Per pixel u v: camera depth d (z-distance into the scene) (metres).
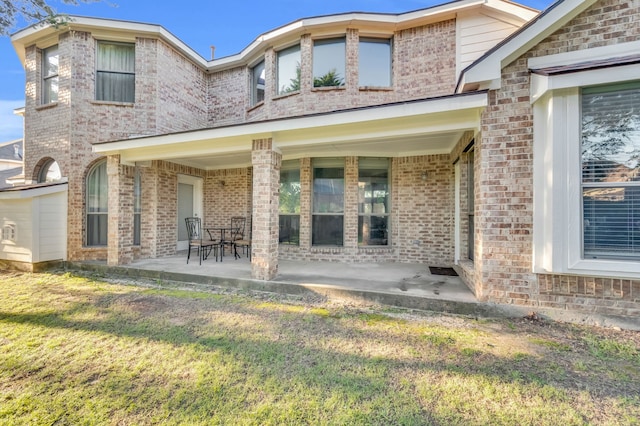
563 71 3.42
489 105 4.02
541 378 2.59
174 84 8.48
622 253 3.47
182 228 8.95
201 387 2.42
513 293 3.96
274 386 2.45
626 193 3.45
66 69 7.45
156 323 3.75
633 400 2.30
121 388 2.40
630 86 3.38
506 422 2.07
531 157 3.86
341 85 7.42
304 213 7.53
